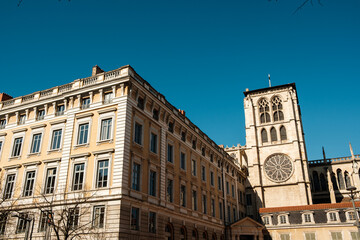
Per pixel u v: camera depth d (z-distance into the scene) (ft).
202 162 187.11
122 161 113.19
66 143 128.06
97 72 145.89
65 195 117.70
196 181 172.86
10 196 132.26
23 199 127.75
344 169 306.14
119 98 124.88
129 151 118.32
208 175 192.24
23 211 124.47
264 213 239.71
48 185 126.41
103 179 115.03
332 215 218.18
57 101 139.74
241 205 256.73
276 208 238.89
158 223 127.54
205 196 180.96
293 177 278.26
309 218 224.33
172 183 146.51
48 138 135.44
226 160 226.58
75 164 122.93
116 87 127.54
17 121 148.05
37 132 140.05
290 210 232.73
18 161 138.72
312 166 319.27
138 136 129.08
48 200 120.26
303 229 222.69
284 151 289.94
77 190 117.08
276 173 285.64
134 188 118.52
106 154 117.70
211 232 179.93
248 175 292.81
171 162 150.71
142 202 118.01
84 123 128.77
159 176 136.46
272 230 231.50
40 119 142.31
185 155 166.09
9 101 156.25
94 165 118.01
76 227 107.76
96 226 108.17
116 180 111.14
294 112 301.63
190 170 168.35
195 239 160.56
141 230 115.44
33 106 145.28
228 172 234.17
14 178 136.15
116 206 107.24
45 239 105.91
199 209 169.07
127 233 107.34
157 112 145.38
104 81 129.70
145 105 135.74
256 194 280.92
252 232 208.54
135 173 121.29
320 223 218.79
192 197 164.76
